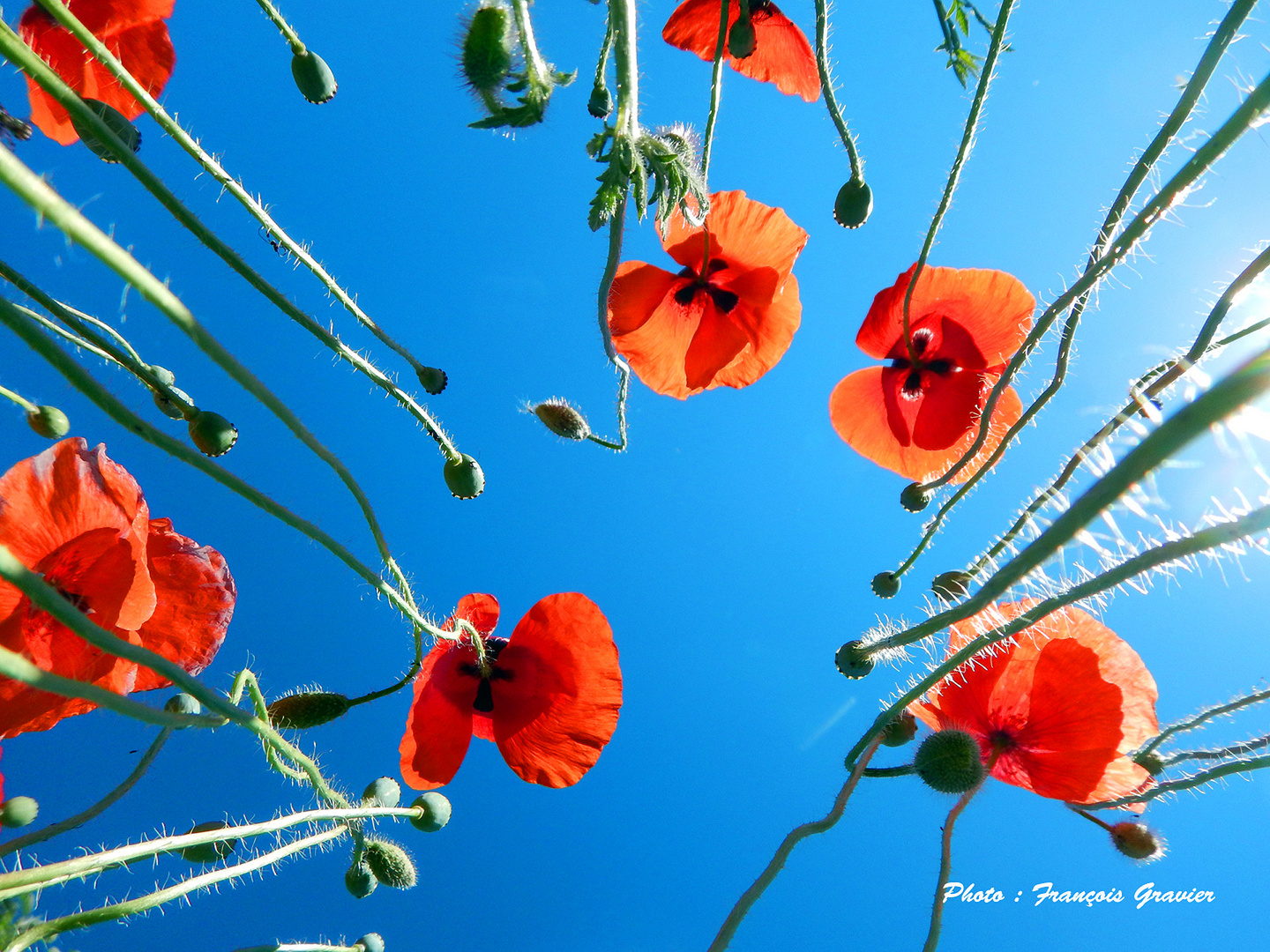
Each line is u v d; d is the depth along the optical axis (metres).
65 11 0.21
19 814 0.26
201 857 0.26
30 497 0.24
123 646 0.16
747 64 0.36
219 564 0.27
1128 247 0.22
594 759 0.34
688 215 0.29
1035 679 0.29
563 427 0.38
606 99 0.28
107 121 0.26
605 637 0.34
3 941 0.20
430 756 0.32
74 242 0.12
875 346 0.37
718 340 0.38
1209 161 0.20
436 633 0.25
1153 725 0.29
